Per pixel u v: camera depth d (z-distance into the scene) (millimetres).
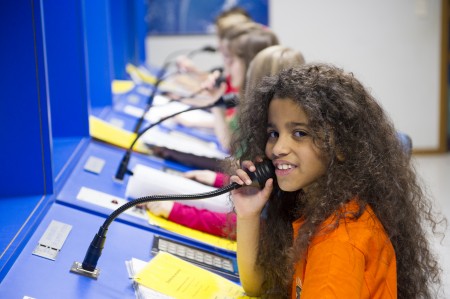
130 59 4699
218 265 1520
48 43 2174
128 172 2043
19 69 1541
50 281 1188
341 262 1060
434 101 6109
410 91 6082
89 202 1656
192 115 3275
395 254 1248
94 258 1255
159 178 1812
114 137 2393
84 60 2205
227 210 1778
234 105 2113
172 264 1411
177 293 1282
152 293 1249
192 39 6094
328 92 1169
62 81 2213
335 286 1034
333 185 1159
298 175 1181
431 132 6168
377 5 5910
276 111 1179
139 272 1316
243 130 1331
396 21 5938
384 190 1200
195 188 1817
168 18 6039
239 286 1427
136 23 4680
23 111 1555
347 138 1173
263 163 1274
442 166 5703
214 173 2107
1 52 1528
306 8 5926
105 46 2996
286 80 1188
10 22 1519
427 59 6020
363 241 1095
